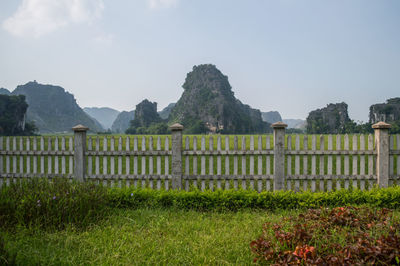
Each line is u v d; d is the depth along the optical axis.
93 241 3.84
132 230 4.41
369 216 4.00
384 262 2.65
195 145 6.74
